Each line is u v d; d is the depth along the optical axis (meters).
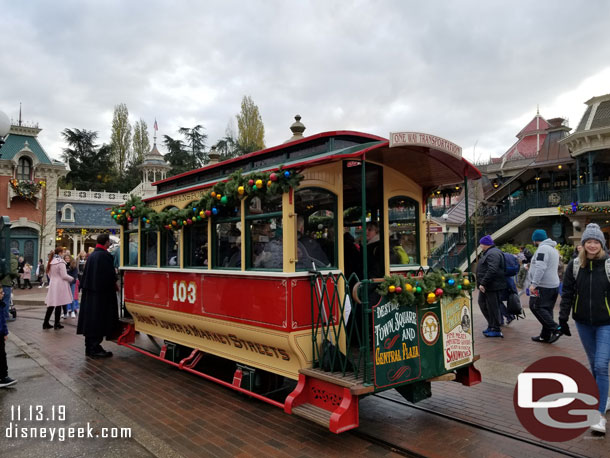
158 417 4.85
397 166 5.45
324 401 4.24
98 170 55.34
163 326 7.13
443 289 4.54
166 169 41.78
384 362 3.98
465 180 5.18
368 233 5.62
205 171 6.67
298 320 4.49
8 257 6.07
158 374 6.58
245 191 4.96
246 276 5.03
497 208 26.81
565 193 22.45
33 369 6.86
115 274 8.04
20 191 30.02
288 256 4.48
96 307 7.68
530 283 7.89
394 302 4.10
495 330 8.40
